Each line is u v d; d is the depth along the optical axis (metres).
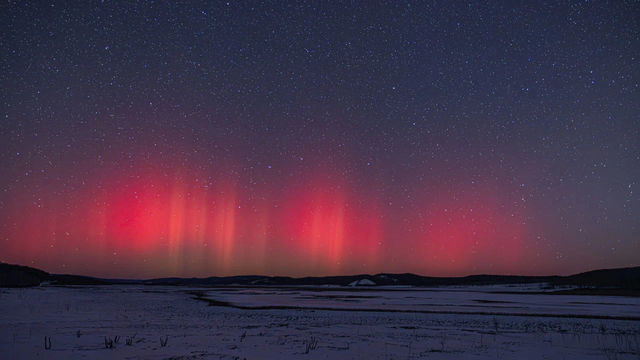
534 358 10.67
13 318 18.50
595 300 39.62
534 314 24.72
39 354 10.12
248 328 16.31
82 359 9.59
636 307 30.44
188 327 16.25
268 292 64.88
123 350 10.74
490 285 104.06
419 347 12.12
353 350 11.45
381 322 19.55
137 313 22.72
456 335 14.95
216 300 38.72
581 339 14.12
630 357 10.88
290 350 11.22
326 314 24.17
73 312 22.14
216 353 10.52
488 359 10.45
